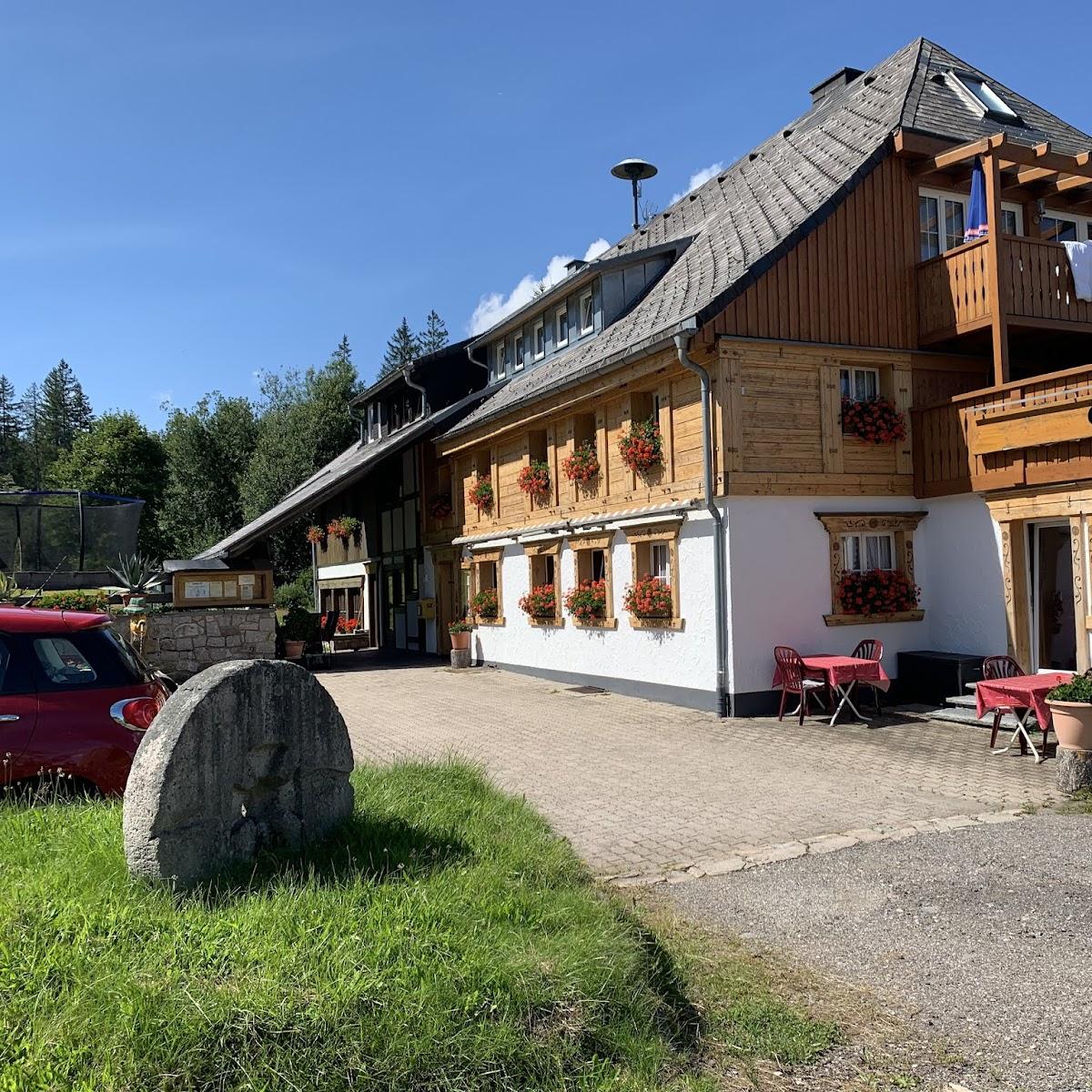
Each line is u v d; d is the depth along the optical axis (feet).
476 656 68.59
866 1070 11.89
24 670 19.60
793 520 41.55
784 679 39.24
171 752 14.06
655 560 47.67
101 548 61.00
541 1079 10.79
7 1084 9.06
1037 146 39.60
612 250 76.64
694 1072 11.84
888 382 43.62
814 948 15.55
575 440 53.47
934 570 43.60
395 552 85.87
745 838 22.07
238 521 167.02
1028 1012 13.14
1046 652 39.24
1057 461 36.47
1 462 267.59
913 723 38.04
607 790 27.30
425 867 15.60
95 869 14.24
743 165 64.75
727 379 40.09
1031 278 40.70
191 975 11.07
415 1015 10.78
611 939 13.65
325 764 16.56
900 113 46.19
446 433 69.56
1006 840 21.25
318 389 154.51
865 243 43.19
